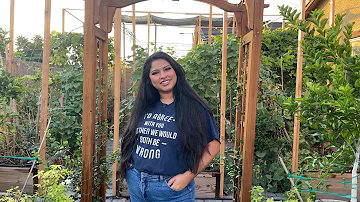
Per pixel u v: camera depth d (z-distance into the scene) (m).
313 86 1.58
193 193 1.97
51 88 4.72
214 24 8.66
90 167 2.39
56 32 4.98
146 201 1.91
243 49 2.71
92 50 2.34
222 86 3.47
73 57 5.08
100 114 2.70
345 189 3.45
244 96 2.64
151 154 1.87
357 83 1.55
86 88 2.34
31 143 3.80
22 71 4.34
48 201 2.01
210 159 1.90
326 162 2.13
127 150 2.04
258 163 3.99
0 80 2.82
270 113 3.97
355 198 1.71
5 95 2.88
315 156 2.27
